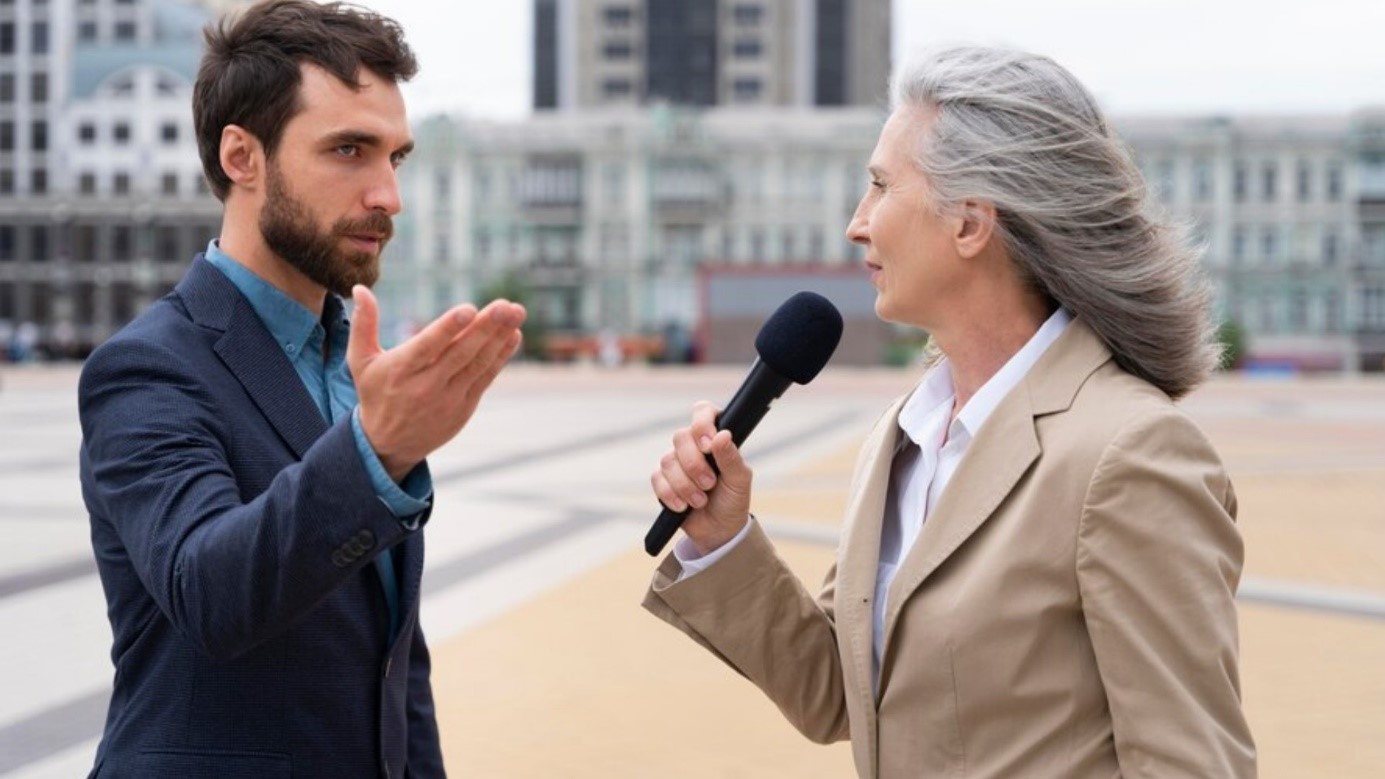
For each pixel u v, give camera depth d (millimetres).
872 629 1859
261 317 1920
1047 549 1643
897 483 1965
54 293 61594
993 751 1694
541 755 4562
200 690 1782
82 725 4777
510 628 6430
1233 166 56750
